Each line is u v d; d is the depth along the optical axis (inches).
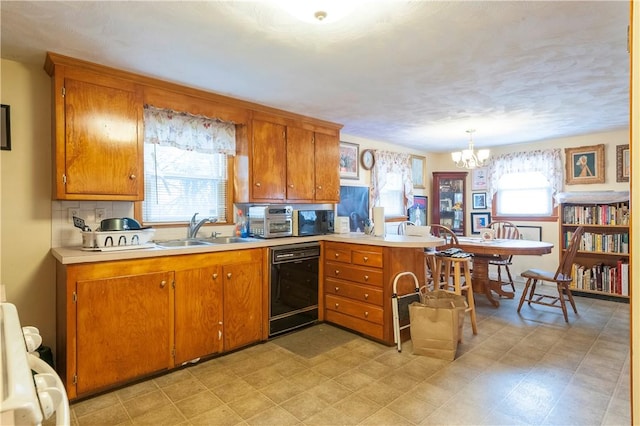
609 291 174.4
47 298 97.2
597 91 117.6
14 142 92.8
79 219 94.0
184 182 126.3
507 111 141.8
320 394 87.0
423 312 108.2
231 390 89.1
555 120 157.1
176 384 92.3
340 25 73.7
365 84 110.6
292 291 129.5
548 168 201.0
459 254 129.8
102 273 85.8
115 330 87.7
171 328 97.2
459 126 168.9
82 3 65.6
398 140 205.9
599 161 185.3
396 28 75.2
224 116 123.9
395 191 218.4
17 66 93.1
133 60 91.4
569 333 127.8
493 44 83.4
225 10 67.8
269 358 108.0
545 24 74.2
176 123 117.4
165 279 95.9
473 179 238.1
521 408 80.5
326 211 148.6
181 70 98.3
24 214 94.2
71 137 90.6
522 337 124.0
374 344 118.8
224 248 108.6
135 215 112.5
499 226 201.5
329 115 148.5
